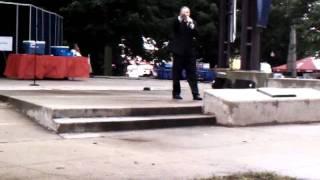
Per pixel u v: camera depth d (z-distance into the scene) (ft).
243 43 48.73
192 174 22.54
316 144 30.66
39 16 77.00
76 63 72.64
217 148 28.71
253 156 26.86
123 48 129.80
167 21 123.75
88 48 126.21
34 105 33.68
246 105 36.91
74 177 21.48
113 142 29.30
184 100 42.24
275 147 29.48
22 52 73.61
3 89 48.93
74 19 120.78
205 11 137.49
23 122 33.01
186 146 28.99
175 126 35.17
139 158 25.44
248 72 47.50
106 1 115.85
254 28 48.32
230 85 47.67
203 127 35.86
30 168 22.76
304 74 148.36
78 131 31.19
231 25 51.44
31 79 67.97
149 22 122.72
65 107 32.45
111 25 120.47
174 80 43.06
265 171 23.30
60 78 71.20
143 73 156.66
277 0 144.97
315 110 40.93
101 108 33.50
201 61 146.00
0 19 74.28
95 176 21.76
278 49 170.09
